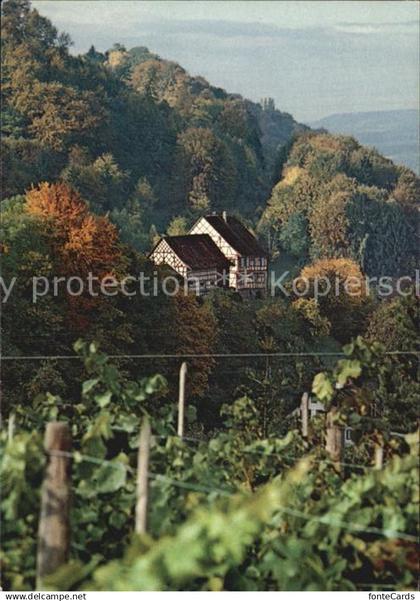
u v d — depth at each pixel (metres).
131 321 83.06
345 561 15.41
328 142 102.75
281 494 13.02
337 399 21.08
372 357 20.41
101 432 16.72
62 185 87.75
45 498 13.80
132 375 82.12
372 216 94.44
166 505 16.17
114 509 16.66
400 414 22.02
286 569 14.97
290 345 87.12
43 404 20.86
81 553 16.20
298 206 99.25
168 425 20.55
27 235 79.94
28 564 15.41
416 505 16.27
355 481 16.86
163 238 99.69
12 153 110.62
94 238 81.75
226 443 20.33
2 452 16.84
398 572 15.74
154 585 11.56
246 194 109.44
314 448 20.66
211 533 11.56
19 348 74.38
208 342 85.25
